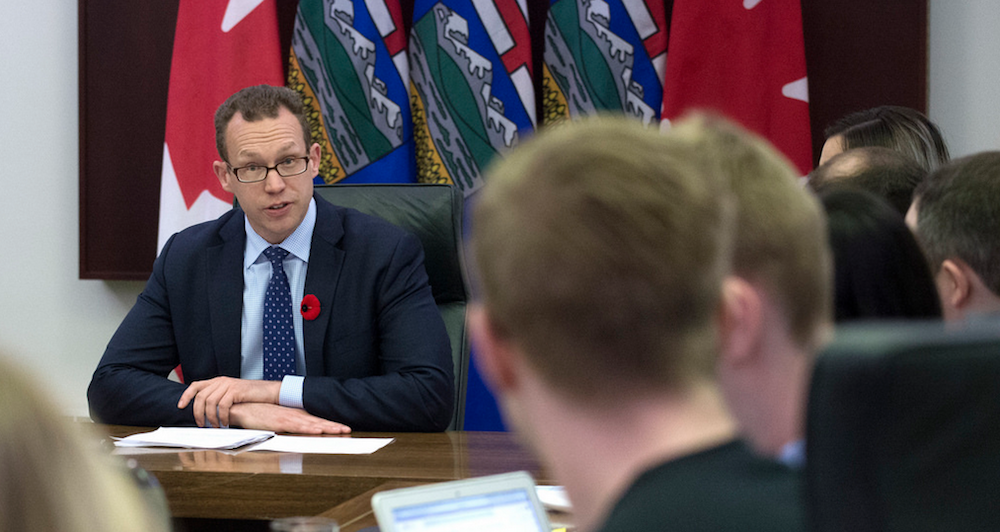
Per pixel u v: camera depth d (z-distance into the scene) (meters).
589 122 1.58
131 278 9.80
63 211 10.09
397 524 2.37
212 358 6.39
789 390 2.14
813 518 1.21
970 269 3.64
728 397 2.13
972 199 3.63
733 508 1.28
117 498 1.19
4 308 10.17
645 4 8.48
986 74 8.55
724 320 1.52
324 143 8.77
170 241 6.79
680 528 1.28
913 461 1.16
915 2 8.53
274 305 6.35
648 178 1.41
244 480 4.20
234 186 6.32
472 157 8.63
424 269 6.59
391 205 7.07
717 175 1.53
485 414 8.48
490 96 8.62
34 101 10.09
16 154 10.13
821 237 2.25
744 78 8.20
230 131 6.25
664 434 1.39
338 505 3.89
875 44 8.64
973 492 1.16
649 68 8.48
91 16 9.86
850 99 8.71
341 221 6.57
